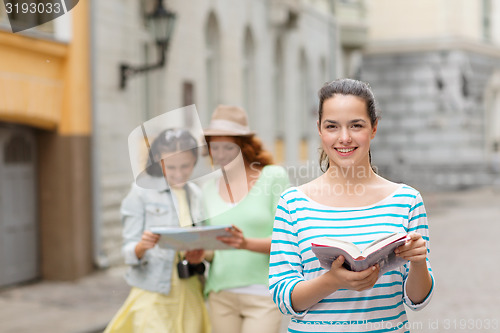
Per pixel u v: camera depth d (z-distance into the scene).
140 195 6.96
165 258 6.95
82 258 17.64
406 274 4.55
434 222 31.06
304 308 4.41
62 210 17.41
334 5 43.59
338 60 44.84
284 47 34.62
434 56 58.91
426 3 58.88
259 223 7.16
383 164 55.25
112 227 18.84
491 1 62.62
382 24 59.81
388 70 60.03
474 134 59.59
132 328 7.04
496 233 26.52
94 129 18.28
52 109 17.16
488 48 61.00
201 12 24.94
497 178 56.56
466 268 18.53
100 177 18.39
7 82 15.62
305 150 38.25
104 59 18.83
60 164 17.42
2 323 12.71
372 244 4.01
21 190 16.97
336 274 4.09
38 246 17.50
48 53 16.81
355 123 4.45
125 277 7.12
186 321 7.03
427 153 59.31
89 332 12.15
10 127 16.55
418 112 59.47
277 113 34.97
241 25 29.02
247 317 7.20
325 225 4.50
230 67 27.88
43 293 15.66
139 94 21.00
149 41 21.61
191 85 24.14
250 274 7.16
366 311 4.43
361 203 4.53
